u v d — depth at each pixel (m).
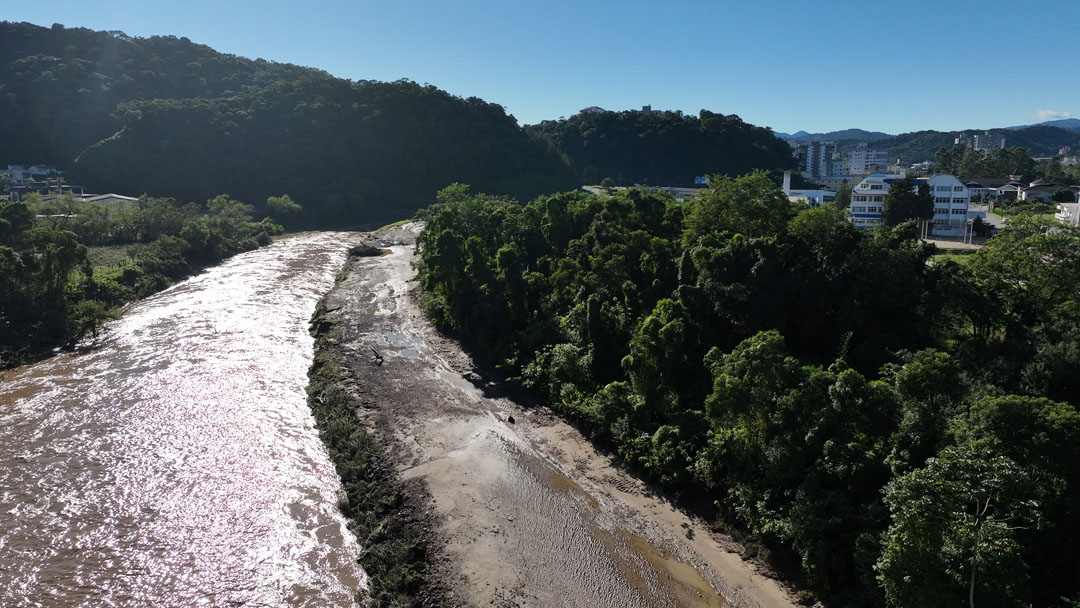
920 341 42.50
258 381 45.44
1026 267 42.75
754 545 27.69
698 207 57.50
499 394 44.25
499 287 55.50
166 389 43.09
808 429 28.33
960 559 19.12
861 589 23.31
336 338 54.94
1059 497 21.30
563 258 63.19
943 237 95.50
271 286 74.31
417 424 38.91
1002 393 30.73
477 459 34.91
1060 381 33.06
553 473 34.00
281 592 25.23
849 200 114.94
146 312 61.25
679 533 29.27
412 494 31.30
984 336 43.53
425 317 62.19
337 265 90.25
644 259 52.84
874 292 43.84
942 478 19.72
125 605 24.27
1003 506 19.98
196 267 82.12
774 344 30.12
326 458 35.47
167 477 32.66
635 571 26.61
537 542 28.16
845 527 24.86
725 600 25.14
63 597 24.48
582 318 46.53
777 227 53.12
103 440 35.94
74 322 52.88
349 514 30.34
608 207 66.06
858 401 27.11
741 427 30.00
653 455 33.47
